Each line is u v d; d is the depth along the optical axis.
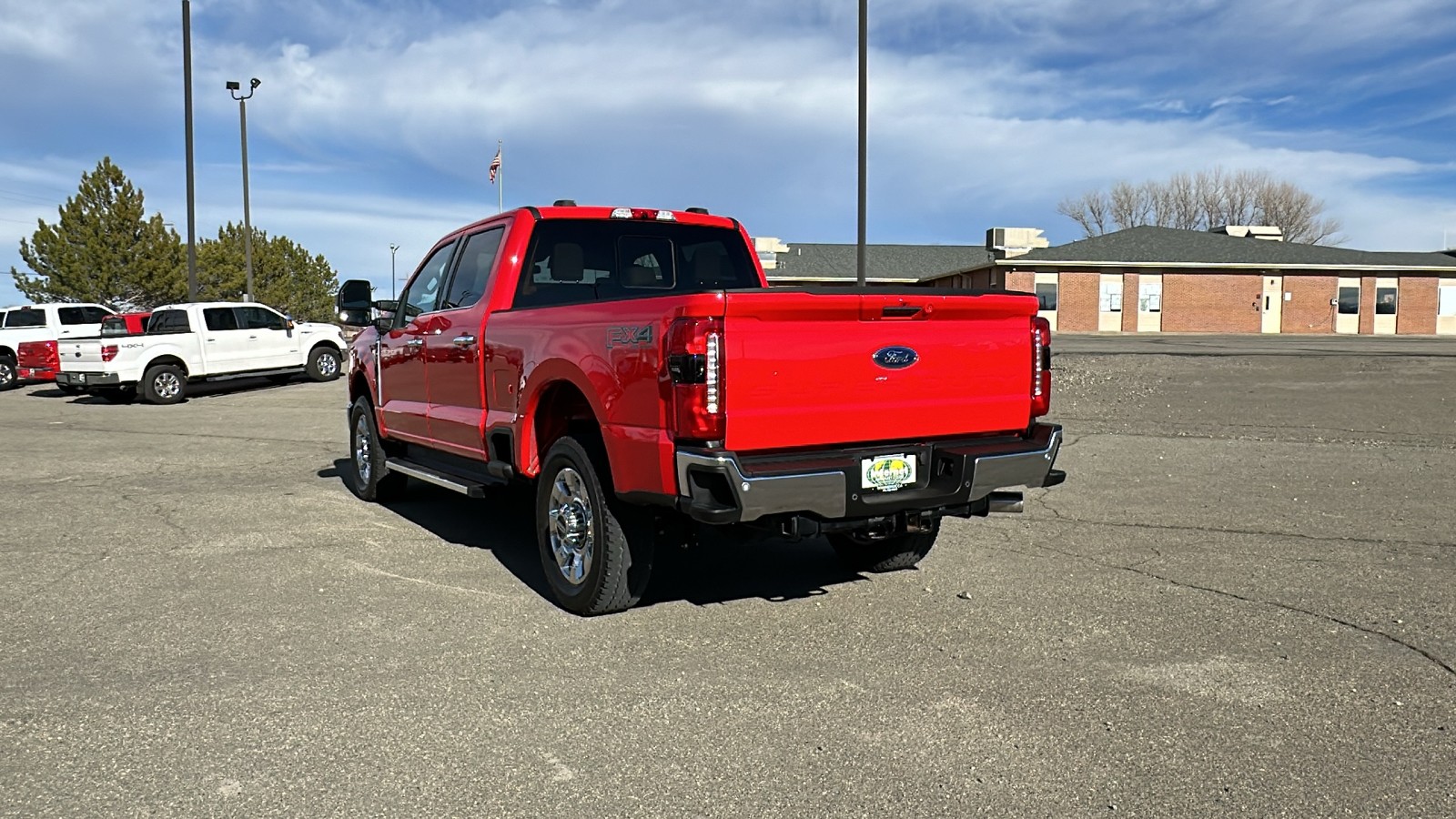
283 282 51.97
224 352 19.67
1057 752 3.42
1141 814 3.00
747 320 4.18
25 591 5.42
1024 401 5.03
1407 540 6.55
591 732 3.59
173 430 13.62
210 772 3.28
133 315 22.41
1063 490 8.34
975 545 6.45
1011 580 5.61
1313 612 4.98
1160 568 5.85
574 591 4.98
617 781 3.22
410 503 8.01
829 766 3.31
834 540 5.90
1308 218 78.50
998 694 3.92
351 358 8.20
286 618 4.91
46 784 3.19
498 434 5.73
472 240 6.61
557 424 5.50
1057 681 4.06
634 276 6.52
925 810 3.03
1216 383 17.78
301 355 21.61
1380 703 3.82
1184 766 3.31
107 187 39.47
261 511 7.69
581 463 4.83
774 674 4.14
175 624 4.82
